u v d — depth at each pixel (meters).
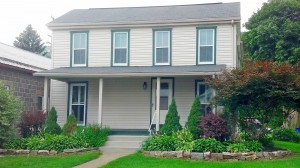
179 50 19.67
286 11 30.25
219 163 12.55
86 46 20.69
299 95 13.86
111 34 20.48
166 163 12.53
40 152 14.95
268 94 14.05
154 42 20.00
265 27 29.27
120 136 17.84
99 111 18.34
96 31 20.67
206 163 12.55
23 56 23.53
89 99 20.47
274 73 14.05
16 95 19.58
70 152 14.98
